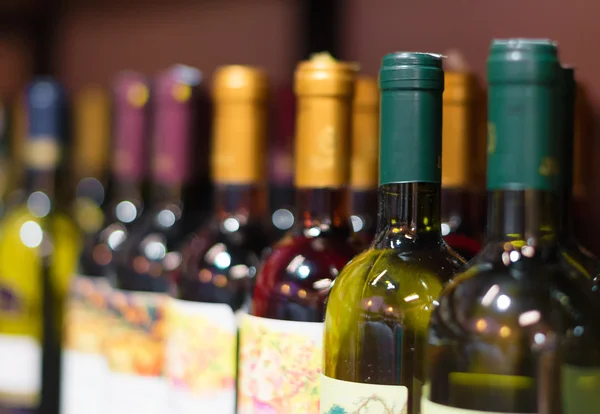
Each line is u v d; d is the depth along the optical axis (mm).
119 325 1174
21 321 1482
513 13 1245
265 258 912
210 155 1190
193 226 1202
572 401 661
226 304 994
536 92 629
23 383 1469
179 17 1684
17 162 1695
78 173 1596
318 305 852
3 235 1515
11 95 1922
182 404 1004
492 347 669
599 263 776
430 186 787
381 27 1392
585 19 1170
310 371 839
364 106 1024
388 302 757
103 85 1801
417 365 747
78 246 1527
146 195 1292
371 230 1050
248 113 984
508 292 678
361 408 746
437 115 728
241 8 1591
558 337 662
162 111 1144
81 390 1280
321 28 1408
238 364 970
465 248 928
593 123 994
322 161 843
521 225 700
